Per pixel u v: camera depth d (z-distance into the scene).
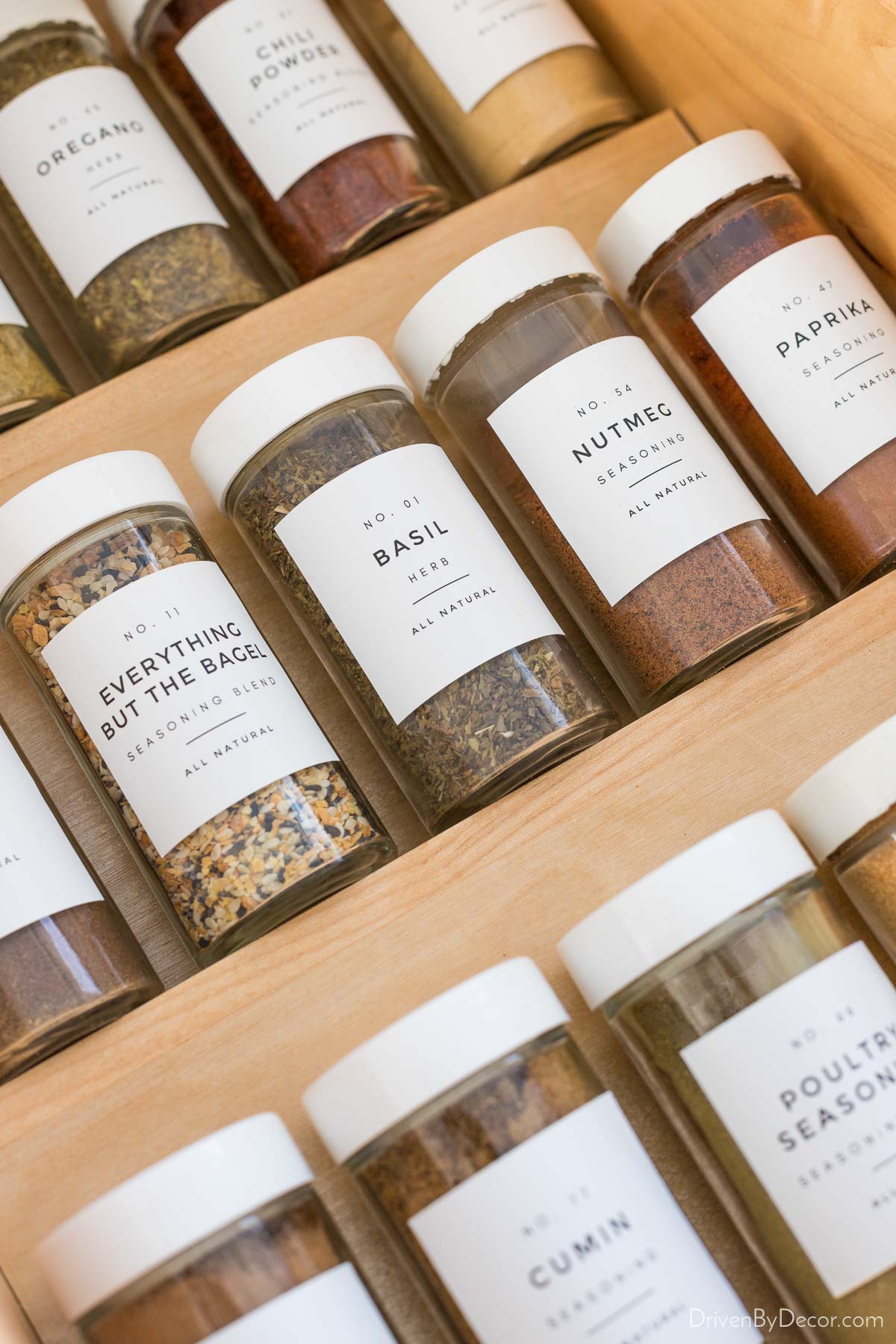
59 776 0.71
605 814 0.65
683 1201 0.62
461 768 0.62
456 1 0.80
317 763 0.62
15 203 0.77
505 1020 0.53
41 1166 0.59
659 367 0.70
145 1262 0.49
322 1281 0.51
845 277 0.69
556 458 0.66
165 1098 0.60
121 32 0.82
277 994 0.62
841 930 0.57
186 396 0.74
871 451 0.67
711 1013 0.54
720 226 0.70
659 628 0.65
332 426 0.66
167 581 0.63
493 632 0.63
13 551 0.63
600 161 0.80
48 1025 0.58
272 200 0.77
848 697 0.67
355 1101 0.52
